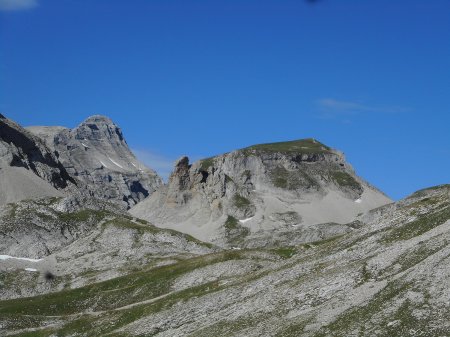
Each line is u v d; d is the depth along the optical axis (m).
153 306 168.62
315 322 118.00
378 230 151.50
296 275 147.25
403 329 105.88
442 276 114.12
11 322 184.50
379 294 118.38
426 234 133.88
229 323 135.12
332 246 157.25
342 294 125.81
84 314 190.75
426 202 155.25
